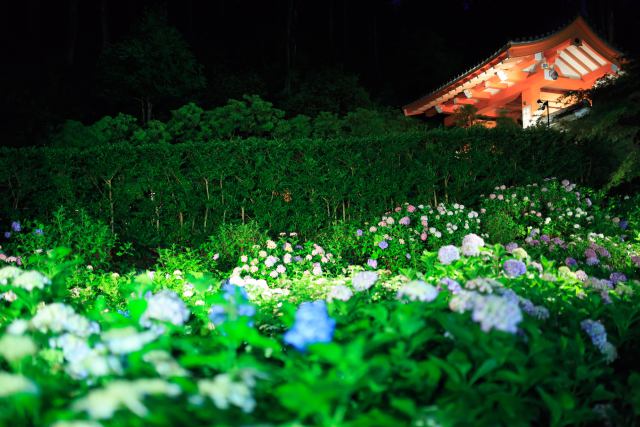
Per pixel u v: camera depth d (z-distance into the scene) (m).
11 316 3.04
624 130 11.96
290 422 1.97
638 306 3.54
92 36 33.69
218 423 1.88
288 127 17.78
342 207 10.52
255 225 9.64
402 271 4.46
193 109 17.53
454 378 2.39
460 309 2.76
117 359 2.19
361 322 2.80
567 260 6.99
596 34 16.66
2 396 1.79
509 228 9.86
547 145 11.70
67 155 9.59
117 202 9.77
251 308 2.87
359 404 2.37
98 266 8.78
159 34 22.42
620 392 2.93
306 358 2.54
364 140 10.70
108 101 22.77
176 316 2.74
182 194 9.91
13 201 9.39
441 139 11.12
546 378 2.63
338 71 25.33
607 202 11.56
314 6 37.12
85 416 1.83
